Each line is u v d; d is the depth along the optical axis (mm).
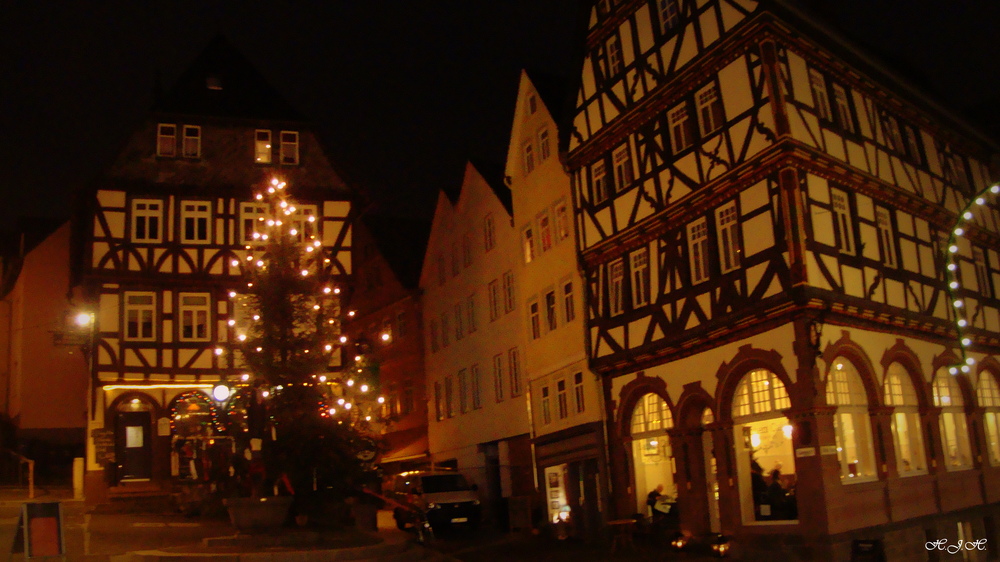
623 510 22406
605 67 23422
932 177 23328
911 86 22453
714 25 19750
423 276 37688
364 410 25484
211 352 29656
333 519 23031
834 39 19703
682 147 20750
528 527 26016
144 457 28656
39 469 36250
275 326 22969
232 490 23547
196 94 31672
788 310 17641
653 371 21594
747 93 18797
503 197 31203
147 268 29625
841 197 19406
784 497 18531
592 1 23922
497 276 31234
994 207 26422
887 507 18516
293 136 32281
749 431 19609
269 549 17547
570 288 25234
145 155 30375
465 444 33188
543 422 26891
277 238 24438
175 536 20469
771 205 18125
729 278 19047
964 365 15828
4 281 42500
